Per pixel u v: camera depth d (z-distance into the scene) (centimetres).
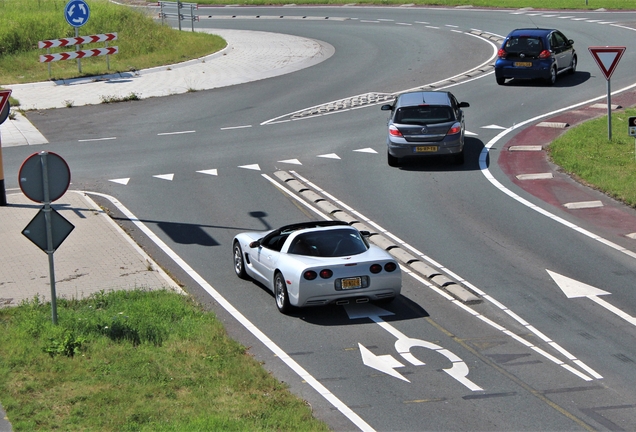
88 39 4450
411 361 1453
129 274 1884
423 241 2128
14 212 2352
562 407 1267
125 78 4419
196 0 7569
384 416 1242
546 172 2717
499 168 2778
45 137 3291
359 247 1708
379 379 1378
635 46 4619
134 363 1365
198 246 2128
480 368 1419
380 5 6906
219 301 1769
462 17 6031
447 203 2439
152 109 3759
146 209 2428
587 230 2181
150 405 1217
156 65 4659
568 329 1590
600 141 2969
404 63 4597
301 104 3791
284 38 5538
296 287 1620
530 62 3853
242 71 4559
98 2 5488
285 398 1264
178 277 1914
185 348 1441
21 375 1316
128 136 3294
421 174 2739
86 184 2675
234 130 3369
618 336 1552
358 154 2992
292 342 1545
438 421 1223
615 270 1898
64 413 1198
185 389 1288
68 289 1788
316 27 5956
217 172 2798
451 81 4122
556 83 3994
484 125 3325
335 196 2533
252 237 1886
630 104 3509
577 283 1825
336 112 3628
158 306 1634
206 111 3709
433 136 2733
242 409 1212
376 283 1641
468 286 1828
